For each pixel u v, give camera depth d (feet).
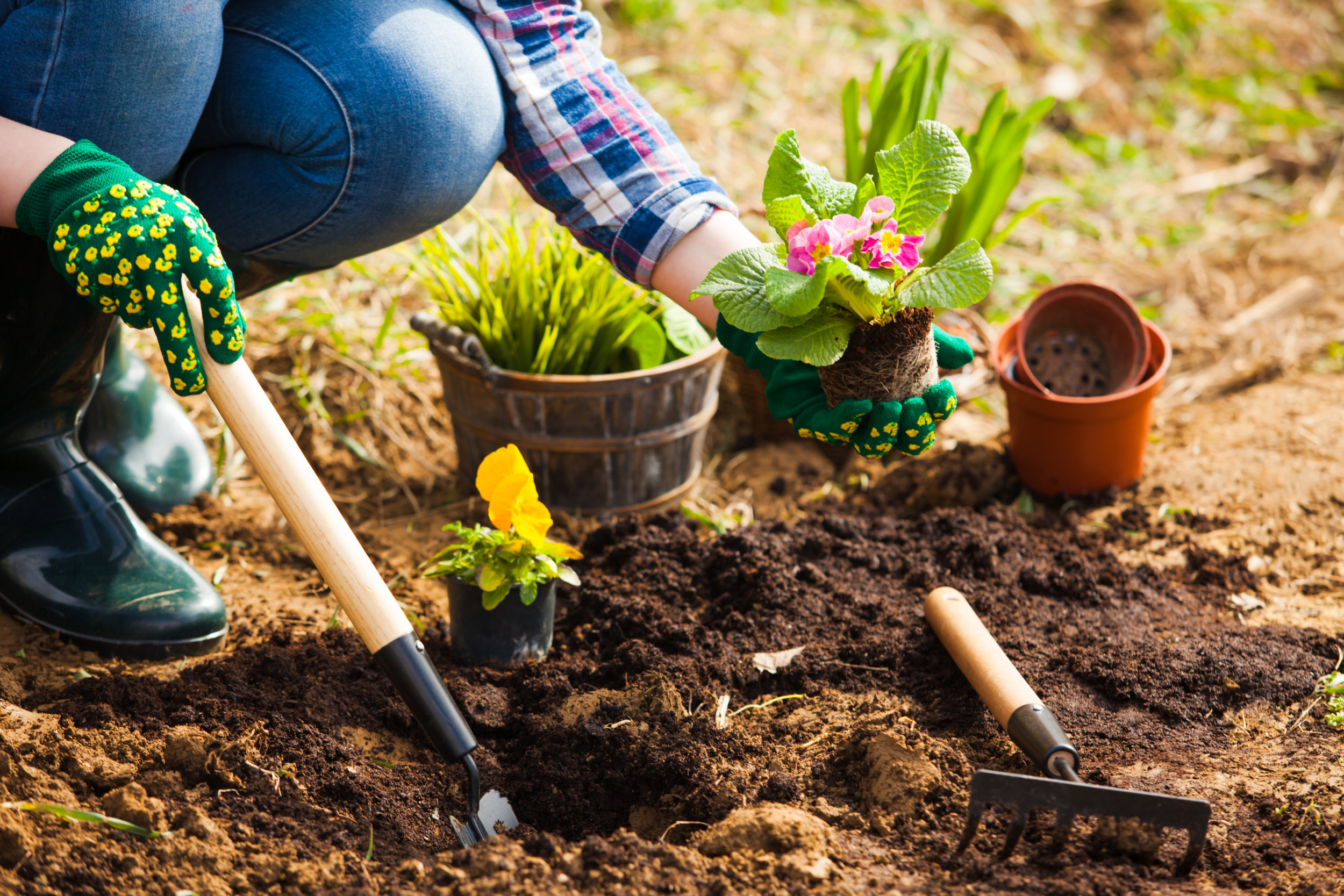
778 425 8.49
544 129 5.33
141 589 5.63
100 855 4.15
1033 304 7.71
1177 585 6.65
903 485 7.72
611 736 5.08
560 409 6.83
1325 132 14.25
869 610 6.14
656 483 7.31
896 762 4.78
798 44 14.48
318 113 5.15
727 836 4.40
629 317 7.12
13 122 4.34
